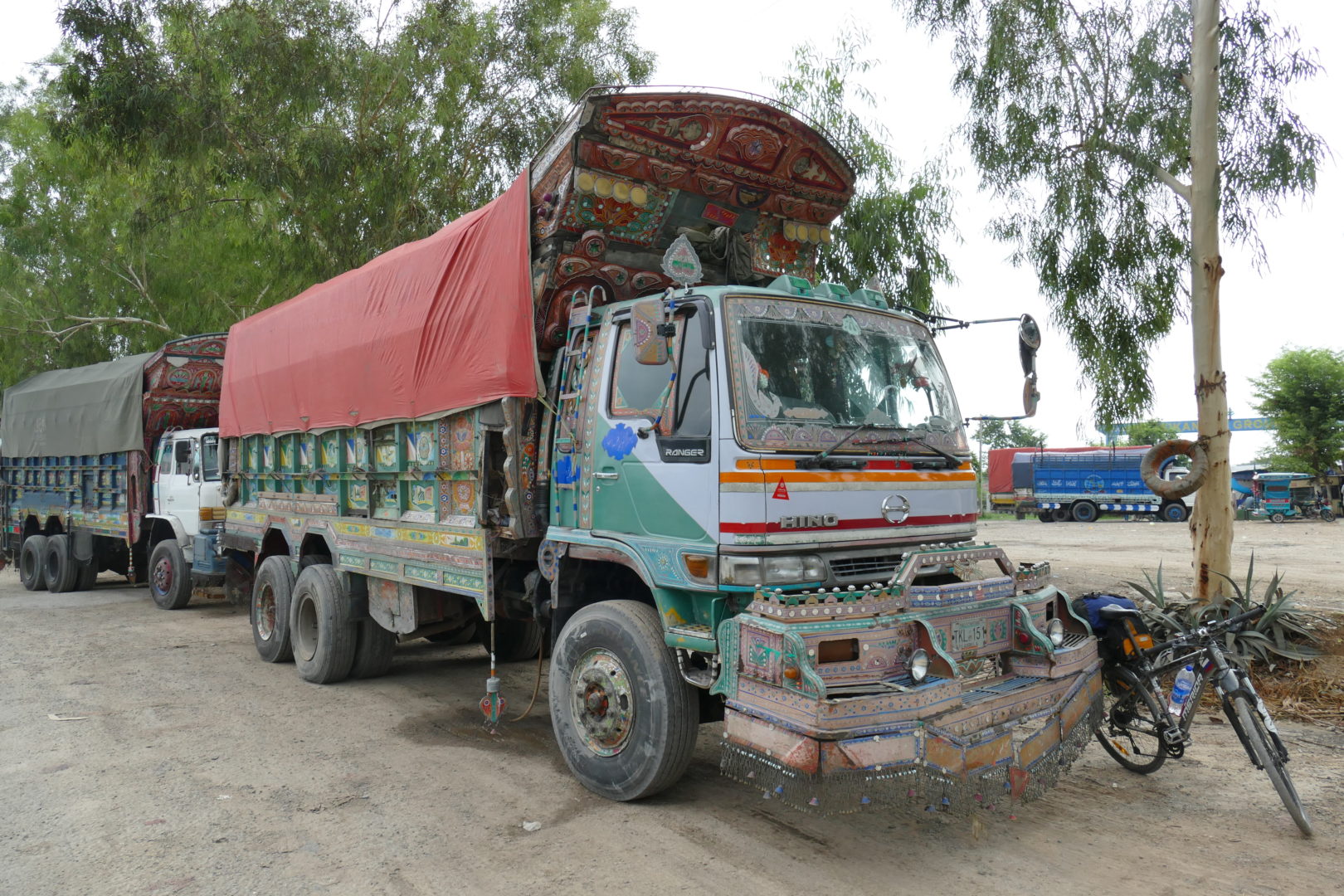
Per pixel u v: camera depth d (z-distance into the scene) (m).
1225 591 8.03
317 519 8.43
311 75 15.15
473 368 5.97
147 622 11.91
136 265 20.41
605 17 18.59
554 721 5.30
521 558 6.12
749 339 4.64
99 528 14.71
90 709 7.11
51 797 5.07
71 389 15.11
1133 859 4.14
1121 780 5.28
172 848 4.34
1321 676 7.04
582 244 5.62
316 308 8.36
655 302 4.86
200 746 6.08
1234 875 3.96
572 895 3.82
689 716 4.70
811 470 4.52
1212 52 8.05
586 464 5.30
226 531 10.76
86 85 13.82
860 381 5.04
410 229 16.64
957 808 3.87
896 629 4.13
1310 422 35.88
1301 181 8.75
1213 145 8.12
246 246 17.53
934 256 12.60
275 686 7.98
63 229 20.12
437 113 16.64
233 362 10.37
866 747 3.71
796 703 3.79
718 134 5.59
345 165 15.28
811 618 3.98
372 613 7.66
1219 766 5.52
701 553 4.43
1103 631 5.30
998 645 4.55
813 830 4.54
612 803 4.94
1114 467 34.62
